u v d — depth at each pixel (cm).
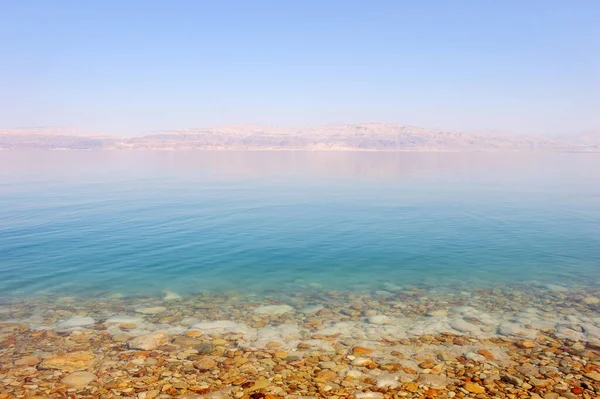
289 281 1435
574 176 6128
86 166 8275
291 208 2952
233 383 791
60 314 1134
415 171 7194
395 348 946
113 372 828
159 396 745
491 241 1970
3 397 733
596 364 870
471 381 802
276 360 886
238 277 1472
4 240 1944
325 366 861
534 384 791
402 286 1390
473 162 11088
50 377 806
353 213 2738
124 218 2523
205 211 2803
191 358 891
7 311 1147
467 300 1262
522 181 5222
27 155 14812
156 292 1320
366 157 15662
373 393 761
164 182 5022
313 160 12362
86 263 1603
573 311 1173
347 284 1409
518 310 1181
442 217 2589
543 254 1748
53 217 2536
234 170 7450
